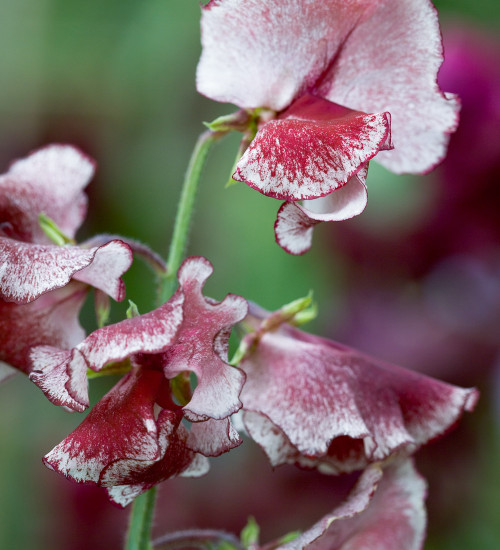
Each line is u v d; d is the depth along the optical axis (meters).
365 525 0.39
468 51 0.55
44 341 0.37
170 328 0.33
